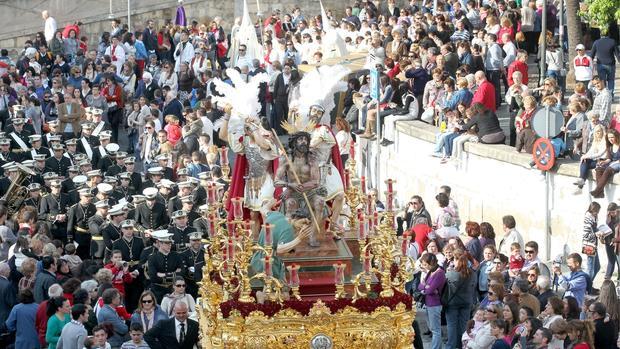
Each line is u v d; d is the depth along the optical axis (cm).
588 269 5994
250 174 4319
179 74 9569
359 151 8019
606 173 6291
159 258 5844
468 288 5328
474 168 7112
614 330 4881
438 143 7275
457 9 9581
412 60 7988
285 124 4291
